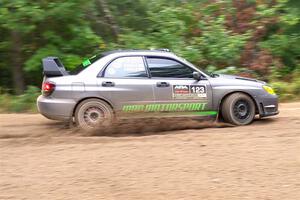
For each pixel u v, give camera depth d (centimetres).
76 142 797
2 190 562
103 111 907
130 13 1706
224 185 573
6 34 1416
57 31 1406
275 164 650
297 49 1659
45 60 921
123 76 920
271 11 1697
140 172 623
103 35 1628
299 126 924
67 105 896
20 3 1302
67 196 542
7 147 765
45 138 824
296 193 547
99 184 580
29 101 1278
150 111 922
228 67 1530
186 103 932
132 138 822
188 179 595
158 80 926
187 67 948
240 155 695
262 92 962
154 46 1526
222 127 938
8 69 1496
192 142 781
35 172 628
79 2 1372
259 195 543
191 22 1675
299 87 1438
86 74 912
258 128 910
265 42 1666
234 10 1758
